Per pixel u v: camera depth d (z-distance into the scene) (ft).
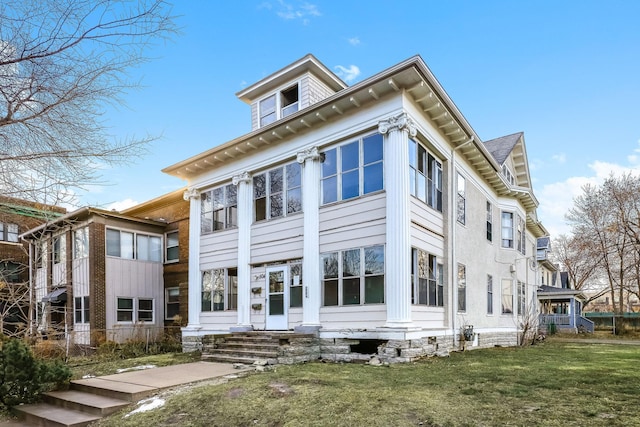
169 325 68.44
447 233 45.29
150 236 69.82
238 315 49.32
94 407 24.53
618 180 112.88
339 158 42.45
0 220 27.02
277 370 30.60
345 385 23.79
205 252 56.13
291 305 44.91
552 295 99.40
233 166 53.21
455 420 16.63
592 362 33.45
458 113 43.14
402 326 34.55
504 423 15.96
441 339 41.09
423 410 18.08
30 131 20.47
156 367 36.68
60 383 29.63
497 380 24.58
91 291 60.75
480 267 55.21
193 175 58.59
